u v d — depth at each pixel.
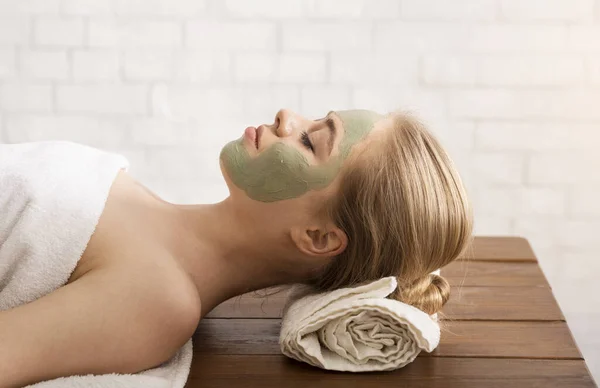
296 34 2.63
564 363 1.54
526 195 2.71
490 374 1.49
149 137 2.70
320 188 1.55
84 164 1.63
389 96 2.67
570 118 2.66
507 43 2.63
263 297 1.82
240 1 2.61
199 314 1.50
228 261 1.62
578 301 2.77
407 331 1.48
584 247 2.74
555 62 2.63
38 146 1.67
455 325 1.68
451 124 2.68
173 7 2.62
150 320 1.41
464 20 2.62
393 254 1.57
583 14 2.60
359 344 1.51
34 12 2.61
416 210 1.53
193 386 1.44
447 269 1.97
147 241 1.50
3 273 1.48
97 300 1.38
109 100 2.67
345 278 1.62
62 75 2.65
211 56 2.65
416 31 2.63
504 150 2.69
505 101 2.66
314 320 1.47
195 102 2.68
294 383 1.46
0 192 1.51
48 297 1.37
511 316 1.73
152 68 2.65
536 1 2.60
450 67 2.64
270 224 1.58
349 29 2.63
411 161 1.55
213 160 2.71
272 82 2.66
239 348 1.58
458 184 1.58
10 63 2.64
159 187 2.73
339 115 1.60
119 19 2.62
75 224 1.48
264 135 1.57
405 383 1.46
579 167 2.69
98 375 1.36
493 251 2.09
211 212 1.62
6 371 1.28
